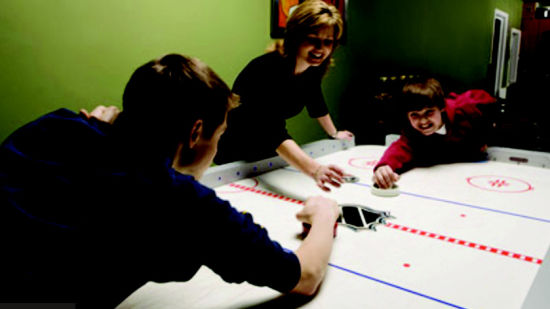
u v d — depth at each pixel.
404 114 1.47
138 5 1.87
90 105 1.78
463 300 0.60
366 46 3.45
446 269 0.70
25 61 1.55
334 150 1.83
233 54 2.35
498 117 3.00
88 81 1.75
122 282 0.50
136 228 0.47
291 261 0.57
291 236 0.85
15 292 0.44
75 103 1.73
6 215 0.46
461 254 0.75
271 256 0.53
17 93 1.55
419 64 3.32
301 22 1.34
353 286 0.65
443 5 3.16
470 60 3.32
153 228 0.47
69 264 0.46
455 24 3.15
